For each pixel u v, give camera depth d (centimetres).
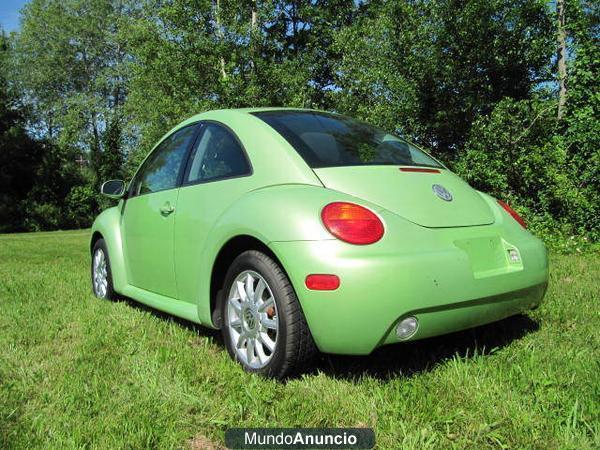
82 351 326
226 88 1962
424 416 222
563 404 227
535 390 241
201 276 313
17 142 3503
